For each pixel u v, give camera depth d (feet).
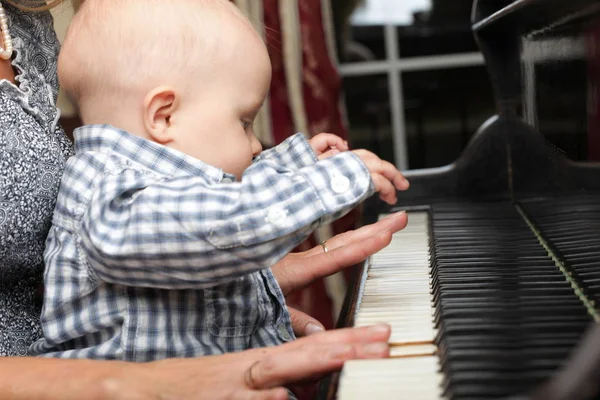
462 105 10.87
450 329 2.45
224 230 2.66
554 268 3.23
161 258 2.73
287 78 8.10
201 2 3.23
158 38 3.10
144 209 2.72
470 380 2.03
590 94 3.18
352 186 2.77
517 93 4.65
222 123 3.17
